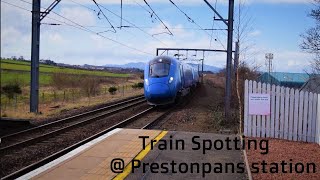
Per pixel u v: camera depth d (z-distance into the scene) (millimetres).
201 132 15844
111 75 99562
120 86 64875
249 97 14305
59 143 14875
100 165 9969
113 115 23891
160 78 27125
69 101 36656
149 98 27250
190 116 22625
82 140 14773
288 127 14078
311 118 13828
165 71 27469
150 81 27250
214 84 67812
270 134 14266
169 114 23719
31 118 22297
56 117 22750
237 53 21953
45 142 15047
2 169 11094
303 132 13891
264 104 14203
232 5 19219
